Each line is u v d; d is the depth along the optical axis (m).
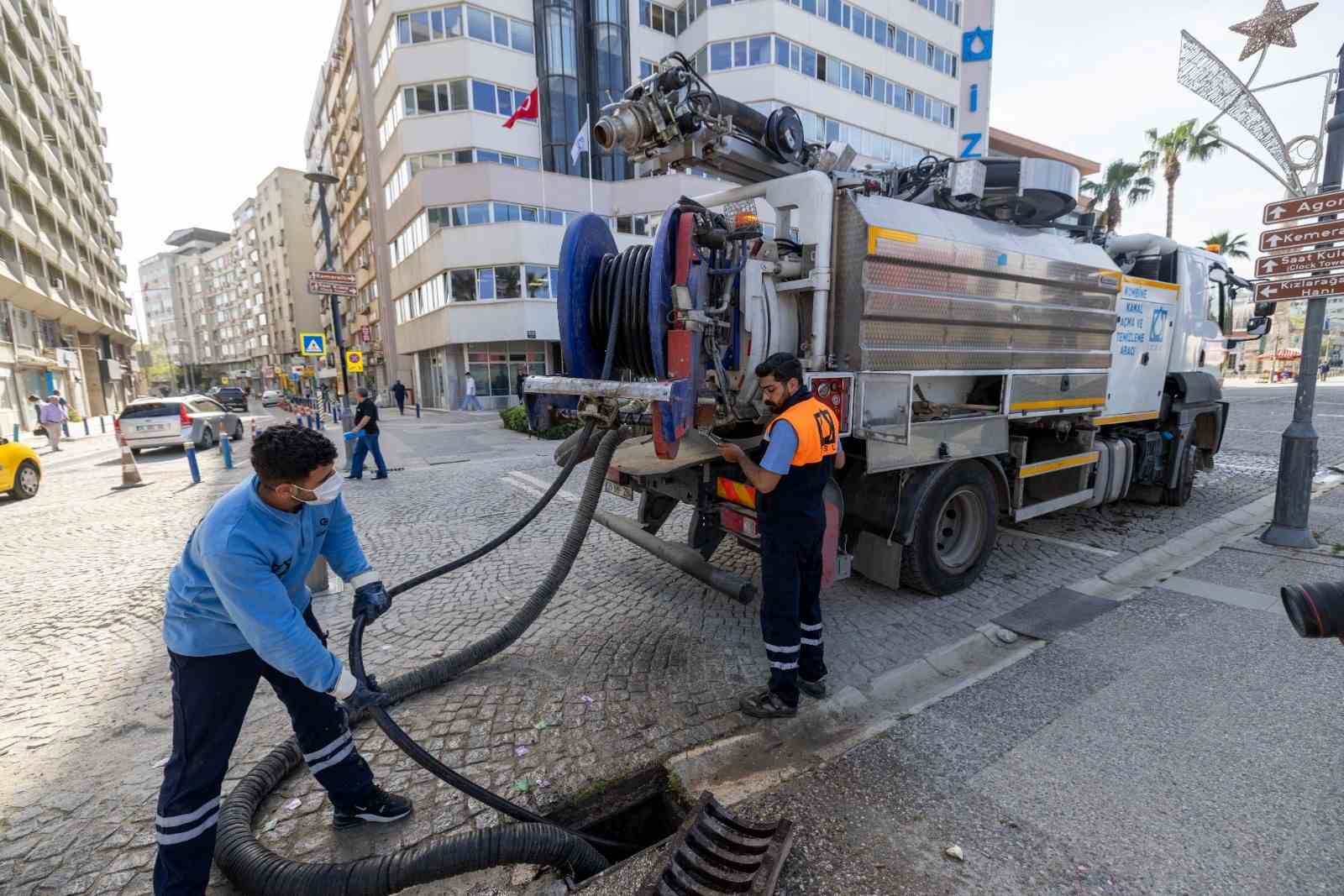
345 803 2.37
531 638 3.97
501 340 24.77
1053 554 5.45
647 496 5.14
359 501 8.27
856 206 3.65
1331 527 5.96
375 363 37.66
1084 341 5.22
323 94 43.22
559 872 2.26
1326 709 3.04
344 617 4.47
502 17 24.34
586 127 7.60
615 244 4.42
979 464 4.62
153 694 3.54
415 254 26.98
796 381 3.04
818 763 2.75
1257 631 3.90
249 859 2.14
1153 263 6.56
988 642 3.93
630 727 3.01
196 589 1.92
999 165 4.44
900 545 4.18
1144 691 3.26
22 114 28.95
